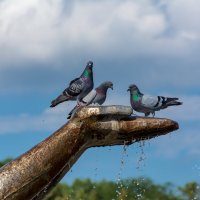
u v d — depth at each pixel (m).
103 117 12.70
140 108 15.91
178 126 13.16
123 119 12.83
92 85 15.48
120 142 13.20
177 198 26.36
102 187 28.42
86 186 28.83
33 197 12.53
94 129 12.72
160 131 13.05
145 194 25.12
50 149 12.55
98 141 12.98
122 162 14.09
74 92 15.35
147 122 12.88
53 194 28.56
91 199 28.23
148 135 13.11
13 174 12.31
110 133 12.81
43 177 12.50
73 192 28.91
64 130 12.70
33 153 12.50
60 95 15.45
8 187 12.24
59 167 12.63
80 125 12.66
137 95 15.86
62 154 12.59
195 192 26.05
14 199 12.27
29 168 12.38
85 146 12.95
